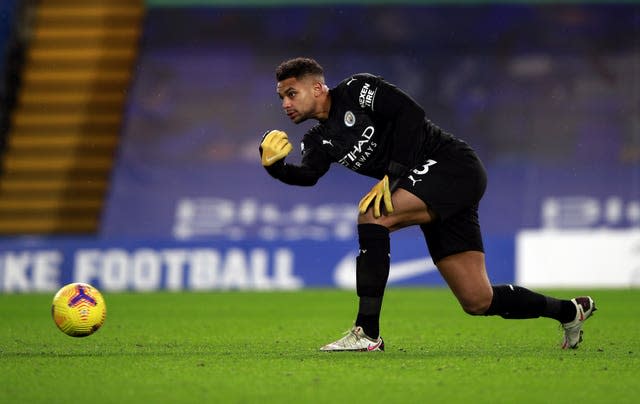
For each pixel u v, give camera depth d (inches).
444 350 983.0
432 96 3280.0
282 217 3085.6
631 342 1091.3
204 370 795.4
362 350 918.4
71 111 3366.1
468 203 905.5
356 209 3070.9
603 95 3238.2
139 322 1481.3
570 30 3314.5
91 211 3196.4
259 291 2415.1
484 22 3341.5
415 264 2551.7
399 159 888.3
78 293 949.8
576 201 3088.1
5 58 3412.9
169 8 3417.8
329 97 917.2
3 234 3166.8
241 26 3400.6
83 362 860.0
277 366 818.8
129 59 3454.7
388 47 3346.5
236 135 3257.9
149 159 3223.4
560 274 2479.1
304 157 941.2
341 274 2539.4
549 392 677.3
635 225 3053.6
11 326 1393.9
